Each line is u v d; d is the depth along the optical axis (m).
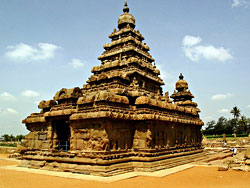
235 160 28.41
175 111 31.86
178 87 42.44
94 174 21.06
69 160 23.69
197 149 37.28
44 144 28.08
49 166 25.44
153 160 24.25
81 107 24.72
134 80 31.48
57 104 27.83
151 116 24.41
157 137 25.91
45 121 28.02
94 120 22.72
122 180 18.98
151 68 36.66
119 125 23.94
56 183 18.06
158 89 37.84
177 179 19.88
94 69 34.56
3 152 53.72
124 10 40.81
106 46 38.94
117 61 33.09
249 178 20.50
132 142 25.62
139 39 40.56
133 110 25.84
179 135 31.97
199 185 17.67
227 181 19.30
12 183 18.33
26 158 28.92
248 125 127.62
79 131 23.94
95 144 22.19
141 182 18.36
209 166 27.58
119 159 22.92
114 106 23.78
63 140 28.75
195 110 38.69
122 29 38.78
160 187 16.78
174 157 28.91
